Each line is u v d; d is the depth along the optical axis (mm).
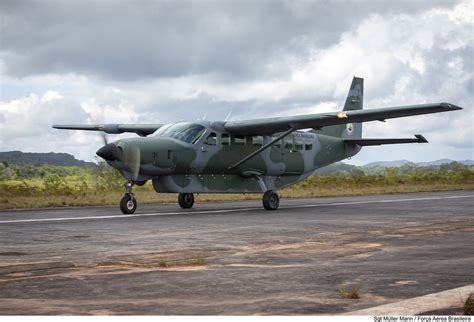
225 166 22234
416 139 26484
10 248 11109
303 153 25500
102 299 6566
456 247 11023
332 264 9008
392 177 57031
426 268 8531
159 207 24016
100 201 26578
